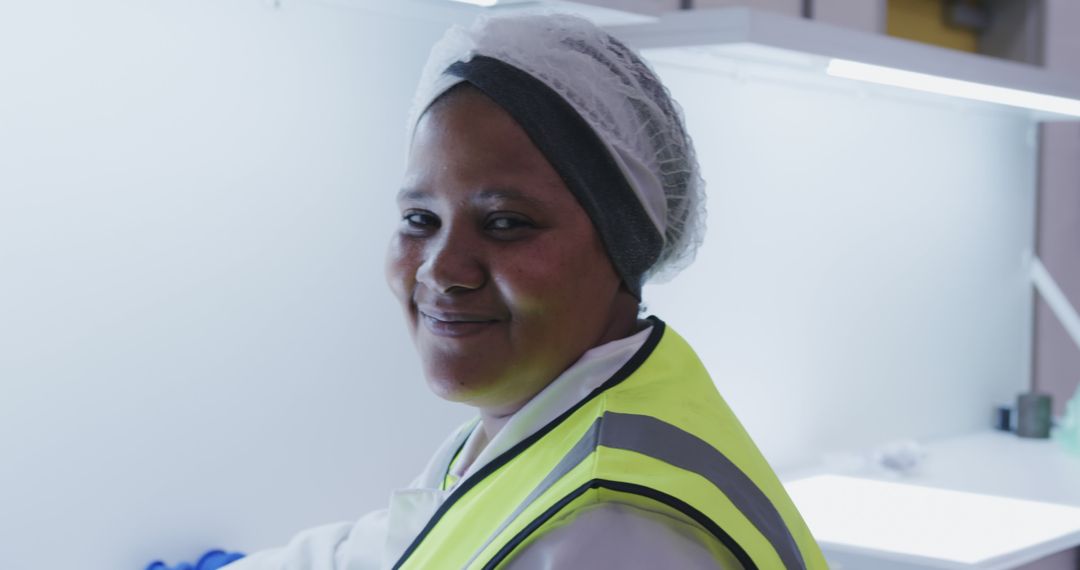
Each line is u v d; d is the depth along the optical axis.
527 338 0.79
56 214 1.39
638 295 0.88
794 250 2.41
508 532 0.68
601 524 0.65
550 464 0.75
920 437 2.75
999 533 1.83
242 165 1.56
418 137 0.81
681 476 0.69
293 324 1.63
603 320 0.83
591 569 0.65
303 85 1.61
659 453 0.71
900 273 2.67
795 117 2.39
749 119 2.29
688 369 0.87
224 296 1.55
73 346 1.41
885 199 2.62
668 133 0.86
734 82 2.25
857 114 2.53
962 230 2.82
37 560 1.39
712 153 2.22
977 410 2.90
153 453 1.49
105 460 1.45
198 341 1.53
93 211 1.42
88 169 1.41
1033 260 3.03
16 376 1.36
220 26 1.52
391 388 1.75
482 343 0.79
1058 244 3.04
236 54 1.54
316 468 1.67
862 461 2.41
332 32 1.64
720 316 2.27
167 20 1.47
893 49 1.55
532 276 0.77
